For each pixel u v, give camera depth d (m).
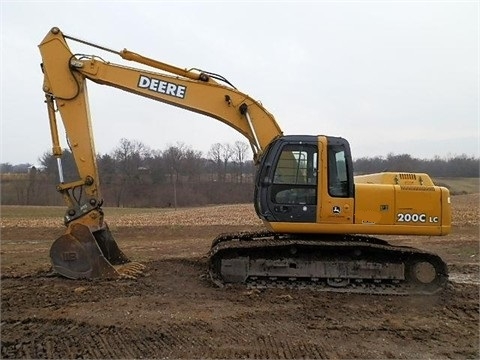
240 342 6.04
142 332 6.22
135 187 64.06
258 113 9.42
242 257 8.72
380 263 8.64
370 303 7.98
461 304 8.02
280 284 8.73
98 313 6.90
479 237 17.58
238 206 42.44
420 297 8.41
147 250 14.32
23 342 5.87
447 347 6.12
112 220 25.69
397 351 5.94
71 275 8.84
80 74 9.30
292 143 8.77
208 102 9.43
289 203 8.69
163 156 67.88
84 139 9.23
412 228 8.70
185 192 62.53
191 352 5.69
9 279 9.02
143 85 9.39
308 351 5.83
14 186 57.88
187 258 11.50
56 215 36.31
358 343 6.17
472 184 63.78
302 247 8.61
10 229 21.00
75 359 5.45
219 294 8.16
